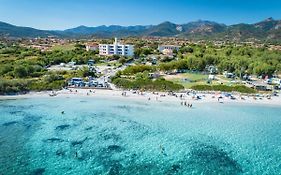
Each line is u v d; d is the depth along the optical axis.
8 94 103.69
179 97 102.19
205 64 158.75
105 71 149.25
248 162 55.94
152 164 54.19
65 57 182.00
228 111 88.56
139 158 56.38
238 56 171.00
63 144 61.94
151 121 78.06
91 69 146.12
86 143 62.75
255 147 62.91
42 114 82.81
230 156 58.34
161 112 86.25
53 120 77.62
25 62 151.00
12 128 71.06
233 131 72.19
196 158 57.00
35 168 51.44
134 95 104.81
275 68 145.62
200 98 101.31
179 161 55.66
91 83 115.62
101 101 97.69
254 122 79.25
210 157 57.62
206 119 80.75
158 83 112.00
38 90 108.44
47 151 58.34
